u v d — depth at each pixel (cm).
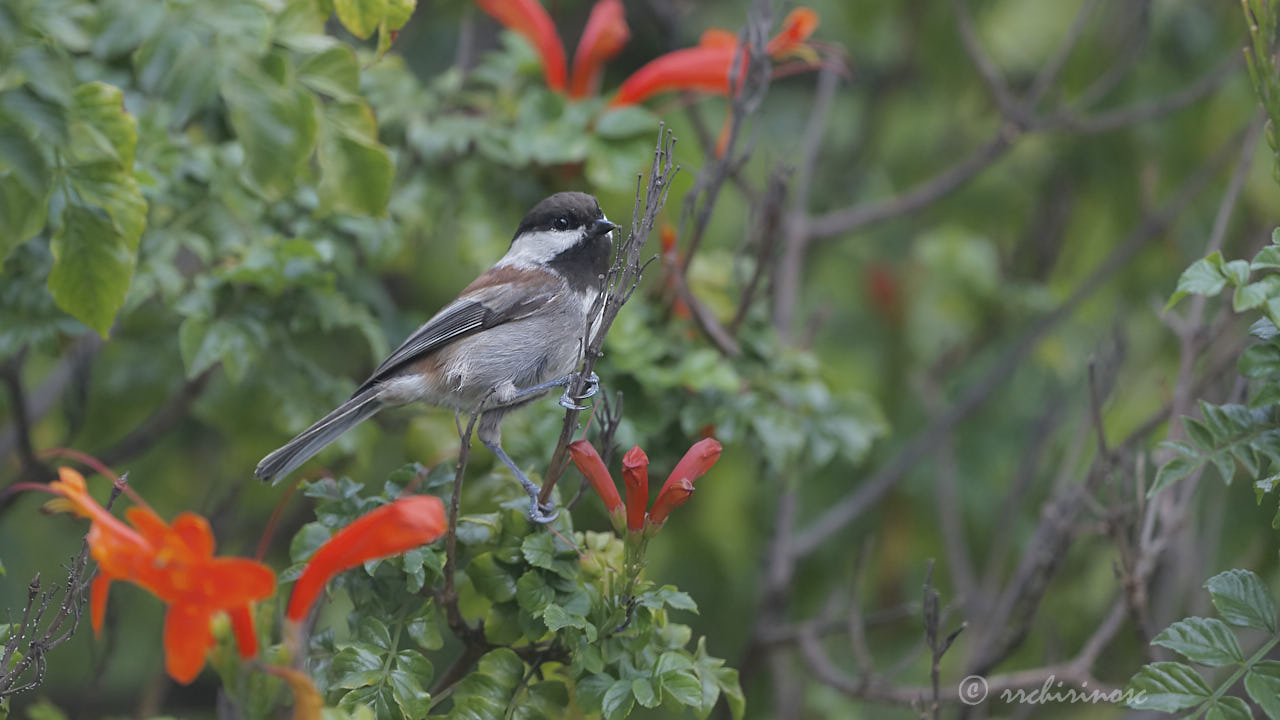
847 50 1566
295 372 995
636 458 664
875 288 1499
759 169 1450
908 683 1359
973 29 1460
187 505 1323
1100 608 1255
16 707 1071
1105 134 1409
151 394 1133
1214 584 631
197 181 954
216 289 918
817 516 1416
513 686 686
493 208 1062
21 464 1013
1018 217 1541
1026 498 1340
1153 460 931
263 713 575
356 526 579
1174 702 611
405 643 734
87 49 849
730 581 1280
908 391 1462
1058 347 1411
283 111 798
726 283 1080
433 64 1445
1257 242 1273
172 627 536
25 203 704
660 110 1151
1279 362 618
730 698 713
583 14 1539
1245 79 1338
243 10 806
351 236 1011
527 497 725
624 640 680
